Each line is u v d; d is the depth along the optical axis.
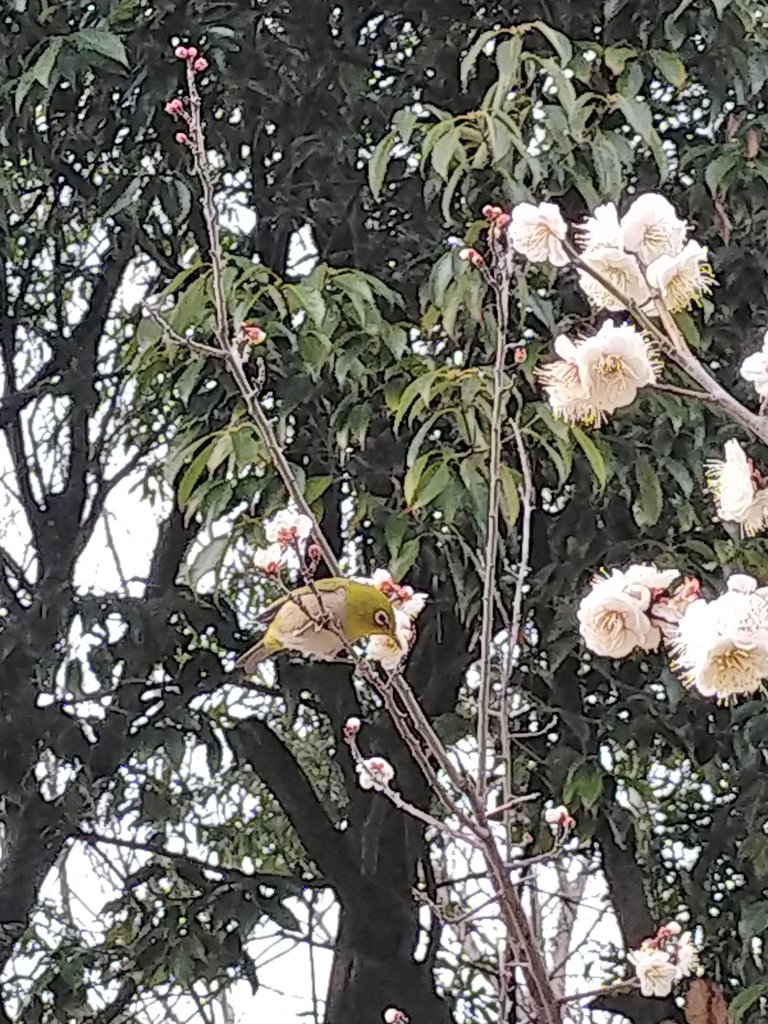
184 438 3.00
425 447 2.98
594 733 3.31
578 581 3.17
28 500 4.33
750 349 3.24
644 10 3.19
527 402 2.89
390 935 3.91
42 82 2.91
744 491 1.86
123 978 3.84
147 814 3.81
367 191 3.55
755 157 3.15
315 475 3.17
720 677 1.67
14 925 3.75
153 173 3.35
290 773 4.02
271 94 3.42
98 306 4.20
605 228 1.94
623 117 3.10
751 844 3.22
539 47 3.17
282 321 2.88
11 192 3.39
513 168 2.79
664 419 2.97
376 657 2.10
